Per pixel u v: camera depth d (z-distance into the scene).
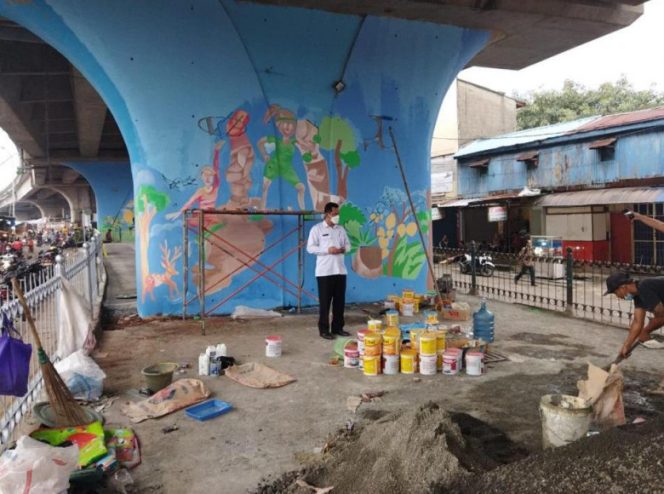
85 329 5.74
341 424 4.30
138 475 3.50
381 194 9.96
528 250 14.55
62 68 15.16
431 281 10.48
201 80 8.65
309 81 9.34
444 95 10.59
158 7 8.12
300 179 9.37
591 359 6.14
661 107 18.36
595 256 18.83
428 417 3.44
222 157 8.86
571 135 18.92
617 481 2.57
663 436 2.86
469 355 5.59
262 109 9.06
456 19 9.75
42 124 23.45
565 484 2.64
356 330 7.75
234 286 9.03
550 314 9.13
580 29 10.55
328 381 5.41
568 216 19.59
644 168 16.77
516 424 4.25
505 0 9.28
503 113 26.98
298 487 3.20
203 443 3.97
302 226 9.32
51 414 4.24
